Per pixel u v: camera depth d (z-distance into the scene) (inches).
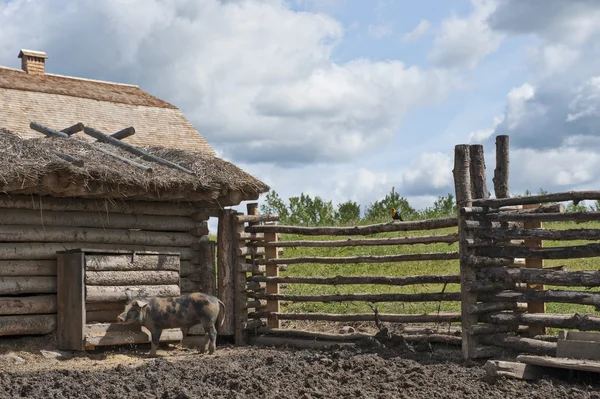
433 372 361.7
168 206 533.0
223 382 345.7
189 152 534.0
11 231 460.8
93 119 761.6
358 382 340.8
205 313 466.9
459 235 419.2
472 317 410.6
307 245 507.2
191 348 504.4
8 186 424.8
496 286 413.7
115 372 389.1
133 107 812.6
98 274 464.8
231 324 525.0
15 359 428.8
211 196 509.7
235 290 527.8
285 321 564.4
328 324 548.4
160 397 319.9
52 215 479.5
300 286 677.3
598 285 374.9
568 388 327.6
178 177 487.2
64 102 770.2
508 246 414.9
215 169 518.3
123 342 473.4
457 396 313.3
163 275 495.8
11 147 446.0
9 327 449.4
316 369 370.6
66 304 461.7
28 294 471.5
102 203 500.7
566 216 386.6
